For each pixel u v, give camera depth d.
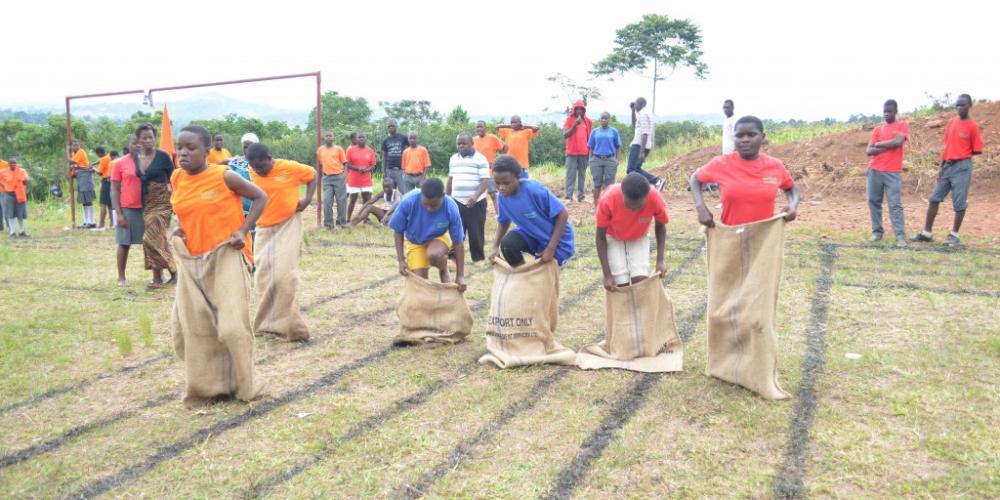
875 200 9.60
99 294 7.89
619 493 3.49
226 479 3.71
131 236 8.26
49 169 27.95
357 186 12.91
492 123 30.95
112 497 3.56
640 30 51.97
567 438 4.09
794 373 4.96
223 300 4.52
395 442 4.09
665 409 4.46
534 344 5.43
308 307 7.18
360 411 4.55
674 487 3.53
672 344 5.38
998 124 14.88
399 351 5.76
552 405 4.57
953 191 9.20
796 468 3.68
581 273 8.38
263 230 6.14
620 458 3.81
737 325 4.68
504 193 5.39
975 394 4.50
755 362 4.62
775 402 4.50
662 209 5.14
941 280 7.51
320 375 5.24
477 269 8.89
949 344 5.46
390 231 12.02
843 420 4.21
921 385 4.69
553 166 22.97
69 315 6.95
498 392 4.81
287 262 6.02
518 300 5.38
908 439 3.95
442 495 3.52
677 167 17.31
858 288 7.26
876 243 9.59
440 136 30.28
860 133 15.73
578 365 5.27
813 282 7.48
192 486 3.65
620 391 4.78
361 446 4.04
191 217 4.58
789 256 8.88
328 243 10.97
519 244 5.71
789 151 16.33
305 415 4.49
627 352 5.30
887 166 9.31
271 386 5.02
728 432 4.11
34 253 10.75
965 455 3.71
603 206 5.09
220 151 12.55
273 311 6.08
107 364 5.46
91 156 30.03
